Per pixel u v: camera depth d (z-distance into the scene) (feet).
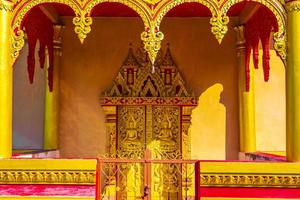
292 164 20.58
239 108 30.63
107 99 30.37
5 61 21.08
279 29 21.30
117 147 30.32
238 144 30.81
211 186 20.83
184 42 31.17
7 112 21.13
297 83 20.80
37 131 31.27
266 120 31.40
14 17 21.50
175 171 29.86
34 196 20.77
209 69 31.12
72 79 31.14
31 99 31.45
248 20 29.35
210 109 30.94
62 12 30.42
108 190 26.94
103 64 31.14
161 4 21.48
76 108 31.01
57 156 30.50
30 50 26.32
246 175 20.70
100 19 31.32
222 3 21.33
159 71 30.68
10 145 21.38
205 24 31.30
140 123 30.45
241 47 30.40
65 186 20.95
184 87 30.63
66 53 31.24
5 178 20.89
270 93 31.45
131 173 29.63
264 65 25.79
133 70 30.73
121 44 31.19
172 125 30.45
